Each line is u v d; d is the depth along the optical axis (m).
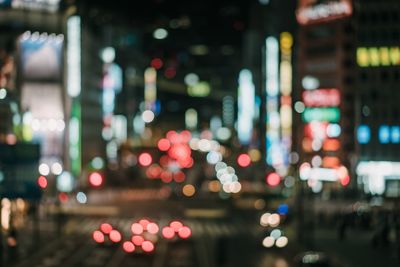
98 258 59.94
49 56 137.50
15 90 119.75
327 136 162.25
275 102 189.50
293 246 69.62
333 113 163.62
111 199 146.00
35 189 50.00
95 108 198.00
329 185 150.88
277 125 188.50
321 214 97.75
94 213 111.25
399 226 67.94
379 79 134.25
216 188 190.00
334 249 67.06
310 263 46.06
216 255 57.81
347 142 159.25
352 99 162.62
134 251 60.38
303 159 165.12
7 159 49.75
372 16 135.75
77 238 77.69
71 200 130.00
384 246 68.50
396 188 126.88
